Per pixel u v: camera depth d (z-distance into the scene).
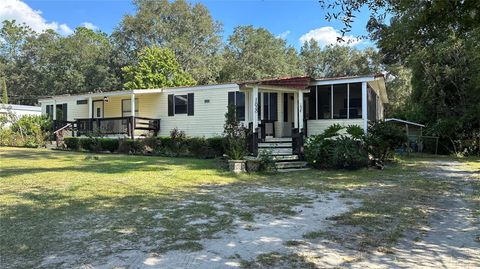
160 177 11.38
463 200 8.62
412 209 7.53
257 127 15.26
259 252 4.84
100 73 49.88
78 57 53.31
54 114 26.89
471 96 25.72
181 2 48.97
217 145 18.05
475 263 4.52
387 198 8.72
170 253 4.77
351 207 7.67
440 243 5.32
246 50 50.16
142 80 39.75
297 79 16.33
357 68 56.97
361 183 11.07
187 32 49.22
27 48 57.59
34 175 11.54
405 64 30.66
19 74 57.22
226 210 7.25
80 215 6.72
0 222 6.20
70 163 15.18
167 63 40.94
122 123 22.42
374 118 20.97
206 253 4.78
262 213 7.04
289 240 5.37
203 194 8.98
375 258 4.66
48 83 54.66
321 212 7.19
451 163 18.58
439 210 7.52
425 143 27.19
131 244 5.12
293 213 7.07
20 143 25.73
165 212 7.02
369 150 15.70
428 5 6.60
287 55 56.31
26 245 5.04
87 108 26.23
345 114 17.47
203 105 20.62
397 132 16.52
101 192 8.91
